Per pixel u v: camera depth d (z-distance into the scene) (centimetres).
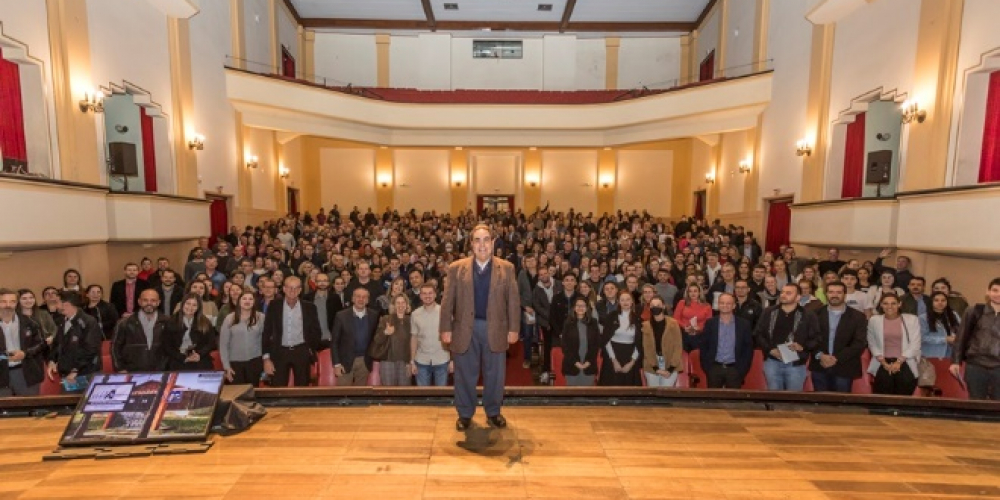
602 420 293
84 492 211
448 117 1380
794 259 770
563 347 431
